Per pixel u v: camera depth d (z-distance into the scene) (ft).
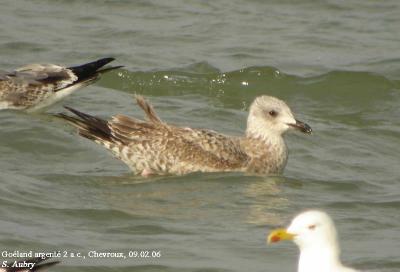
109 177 52.34
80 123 53.72
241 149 53.88
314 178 54.19
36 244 43.47
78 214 47.06
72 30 79.71
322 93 69.67
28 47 75.20
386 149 60.64
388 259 43.01
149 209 48.14
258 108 54.34
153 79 69.87
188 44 77.56
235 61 73.87
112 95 67.21
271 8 87.10
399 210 49.73
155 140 52.95
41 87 64.59
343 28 82.43
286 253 43.50
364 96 69.41
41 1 86.07
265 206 49.32
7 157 54.70
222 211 48.39
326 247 35.12
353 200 50.83
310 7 87.45
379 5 88.12
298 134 61.36
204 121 62.75
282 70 72.23
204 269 41.78
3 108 64.23
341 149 59.82
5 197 47.98
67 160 55.16
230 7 86.94
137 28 80.64
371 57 75.31
